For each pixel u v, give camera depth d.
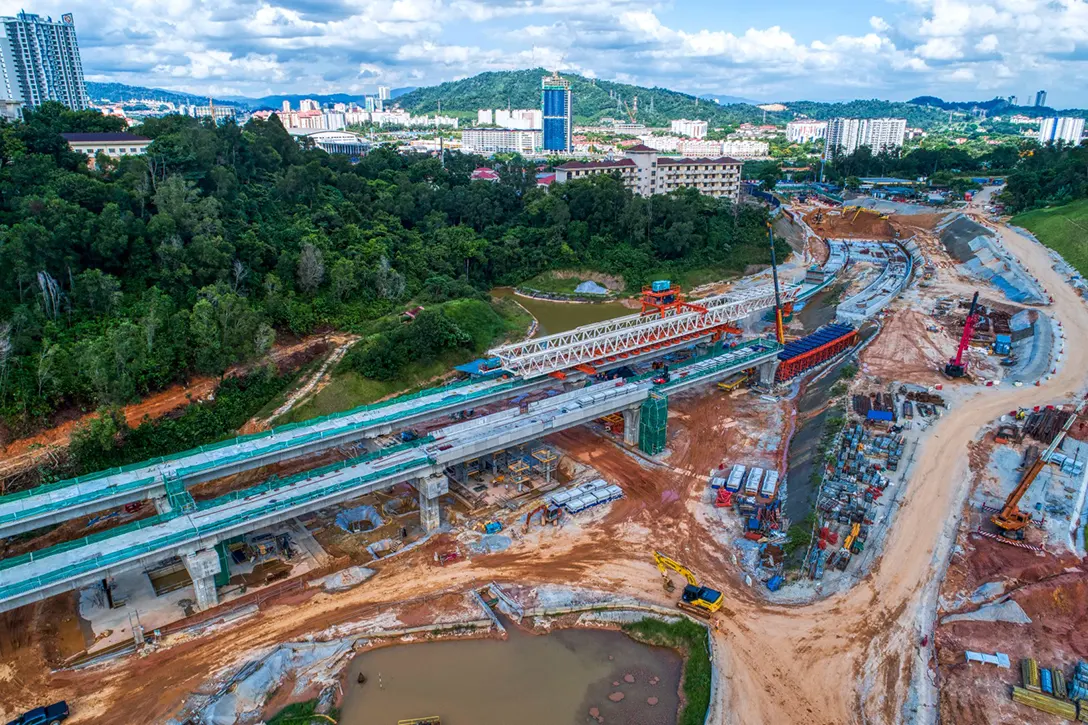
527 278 184.38
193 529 64.94
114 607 66.12
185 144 140.62
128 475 75.81
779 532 77.75
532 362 97.06
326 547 76.44
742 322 155.75
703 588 67.56
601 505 84.31
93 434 81.81
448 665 60.62
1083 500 79.12
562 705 56.56
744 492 86.81
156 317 96.69
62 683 57.31
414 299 143.62
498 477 89.75
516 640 63.72
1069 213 187.00
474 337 134.12
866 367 119.69
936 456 88.62
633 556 74.88
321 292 128.50
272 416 100.44
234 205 136.00
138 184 120.94
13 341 86.81
